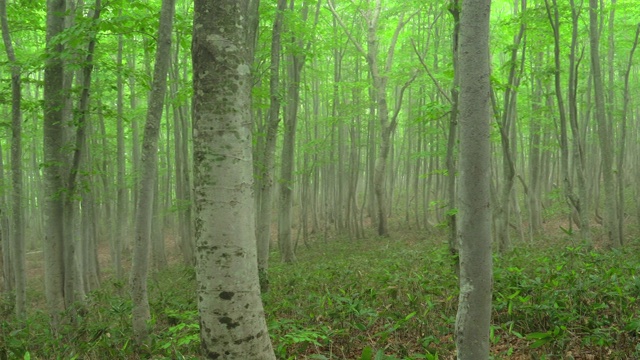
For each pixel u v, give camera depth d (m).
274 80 9.22
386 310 5.63
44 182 6.98
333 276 8.31
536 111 12.40
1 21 7.41
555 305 5.11
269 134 9.02
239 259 2.75
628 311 5.09
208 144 2.71
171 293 8.47
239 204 2.75
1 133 12.26
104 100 15.26
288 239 13.91
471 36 2.88
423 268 8.45
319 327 5.68
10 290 11.38
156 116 5.67
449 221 7.07
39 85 8.02
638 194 15.41
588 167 21.00
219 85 2.70
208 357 2.77
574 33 10.74
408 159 21.81
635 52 16.86
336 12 19.30
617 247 11.26
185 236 15.27
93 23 5.79
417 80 17.17
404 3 16.80
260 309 2.88
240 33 2.77
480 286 2.96
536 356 4.41
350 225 19.75
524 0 10.99
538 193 17.36
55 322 6.81
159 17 5.97
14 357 5.02
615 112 14.09
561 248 11.30
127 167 23.03
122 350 5.06
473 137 2.90
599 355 4.53
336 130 22.66
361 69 20.36
